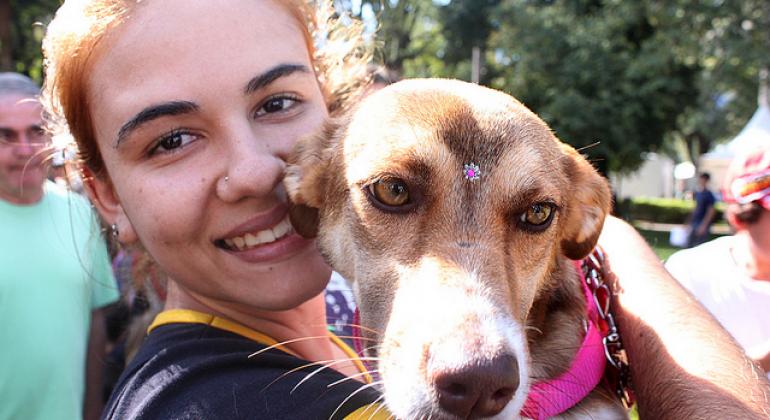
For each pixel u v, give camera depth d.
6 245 0.80
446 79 0.62
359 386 0.52
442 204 0.54
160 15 0.51
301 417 0.46
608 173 5.67
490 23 6.41
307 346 0.61
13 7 4.61
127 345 0.78
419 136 0.54
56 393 0.81
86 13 0.52
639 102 4.98
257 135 0.55
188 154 0.52
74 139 0.57
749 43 4.77
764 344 0.87
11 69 4.30
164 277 0.66
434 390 0.47
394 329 0.51
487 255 0.52
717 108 5.86
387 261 0.54
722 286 0.92
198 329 0.54
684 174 10.86
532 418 0.55
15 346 0.79
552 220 0.57
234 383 0.48
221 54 0.52
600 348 0.58
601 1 5.32
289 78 0.55
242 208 0.53
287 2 0.56
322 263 0.57
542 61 5.10
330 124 0.60
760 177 0.87
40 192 0.83
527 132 0.57
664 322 0.54
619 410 0.58
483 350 0.47
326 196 0.59
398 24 6.42
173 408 0.47
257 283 0.55
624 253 0.63
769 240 0.88
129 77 0.51
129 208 0.54
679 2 4.82
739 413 0.45
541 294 0.59
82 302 0.85
